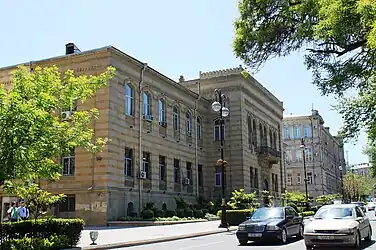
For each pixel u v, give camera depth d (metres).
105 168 31.56
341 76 13.45
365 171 151.12
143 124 37.19
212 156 49.66
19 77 15.62
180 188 42.72
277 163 61.06
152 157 38.16
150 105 38.81
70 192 32.16
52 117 15.35
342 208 18.34
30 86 15.43
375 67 12.72
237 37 15.95
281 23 14.88
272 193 59.22
